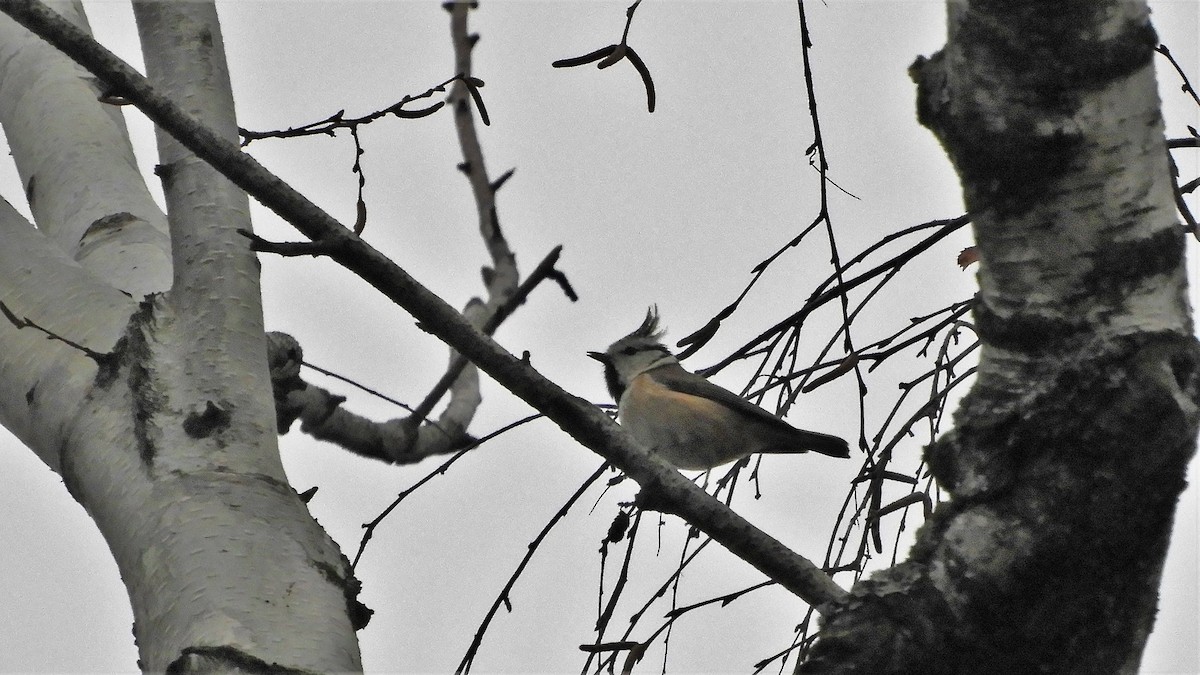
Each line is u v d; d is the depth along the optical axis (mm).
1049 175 5691
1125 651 5598
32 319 6816
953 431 5930
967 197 5953
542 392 6707
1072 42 5598
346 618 5562
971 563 5609
